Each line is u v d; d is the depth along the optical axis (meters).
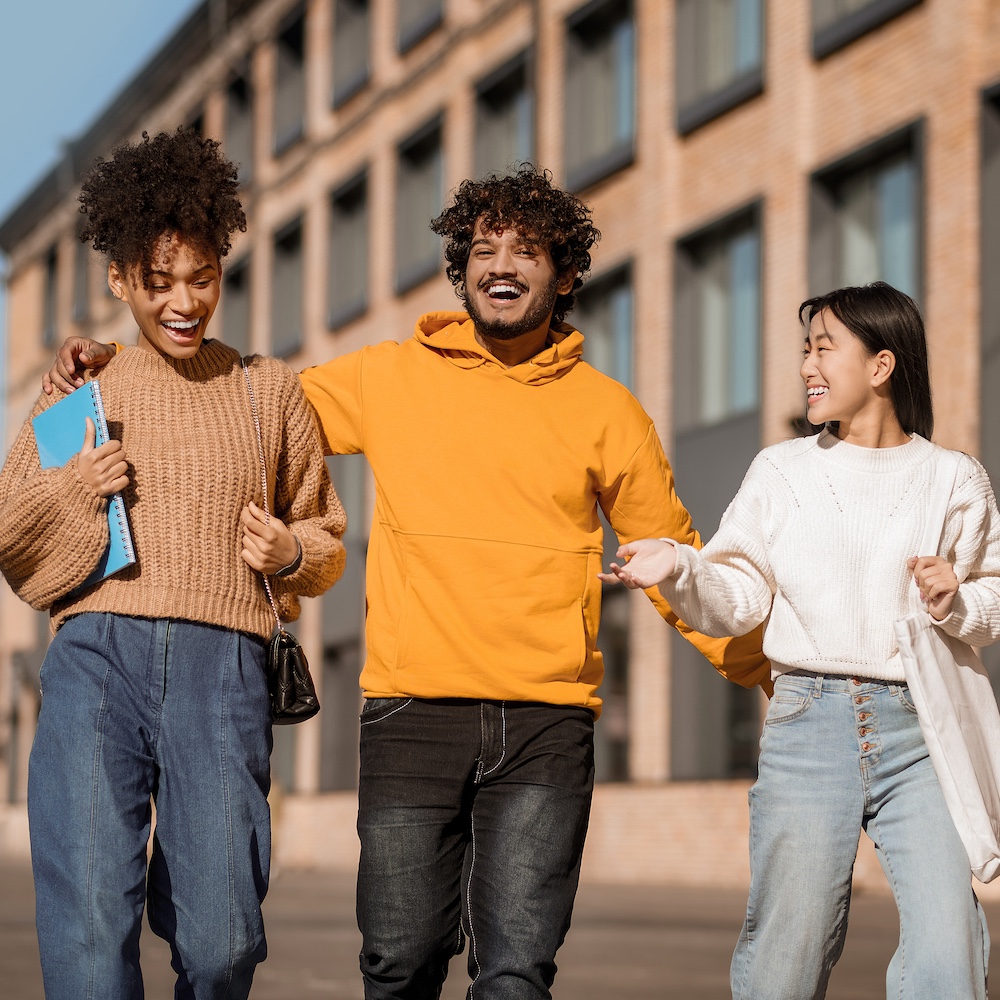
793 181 16.80
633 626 18.84
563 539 4.26
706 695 17.81
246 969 3.94
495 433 4.28
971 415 14.04
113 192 3.98
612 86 20.36
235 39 30.86
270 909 13.07
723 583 4.10
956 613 3.99
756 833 4.04
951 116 14.59
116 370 4.06
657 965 8.58
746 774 17.12
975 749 4.00
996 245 14.11
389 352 4.45
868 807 3.97
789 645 4.07
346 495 26.34
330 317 27.14
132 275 3.99
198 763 3.88
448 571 4.20
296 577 4.08
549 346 4.46
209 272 4.02
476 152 22.86
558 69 20.83
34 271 41.34
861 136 15.87
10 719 39.88
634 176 19.36
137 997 3.88
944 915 3.81
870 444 4.16
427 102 24.50
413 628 4.20
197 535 3.96
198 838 3.87
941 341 14.41
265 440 4.12
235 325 31.25
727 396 18.14
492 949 4.08
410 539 4.24
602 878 18.72
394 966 4.16
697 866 17.25
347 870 24.30
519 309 4.31
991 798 4.01
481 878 4.15
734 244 18.12
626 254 19.45
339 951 9.21
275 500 4.25
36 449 4.06
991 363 13.98
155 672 3.88
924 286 14.66
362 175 26.38
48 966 3.81
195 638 3.92
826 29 16.28
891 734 3.95
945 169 14.59
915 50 15.13
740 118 17.67
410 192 25.28
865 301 4.16
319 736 26.62
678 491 18.25
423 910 4.15
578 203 4.44
